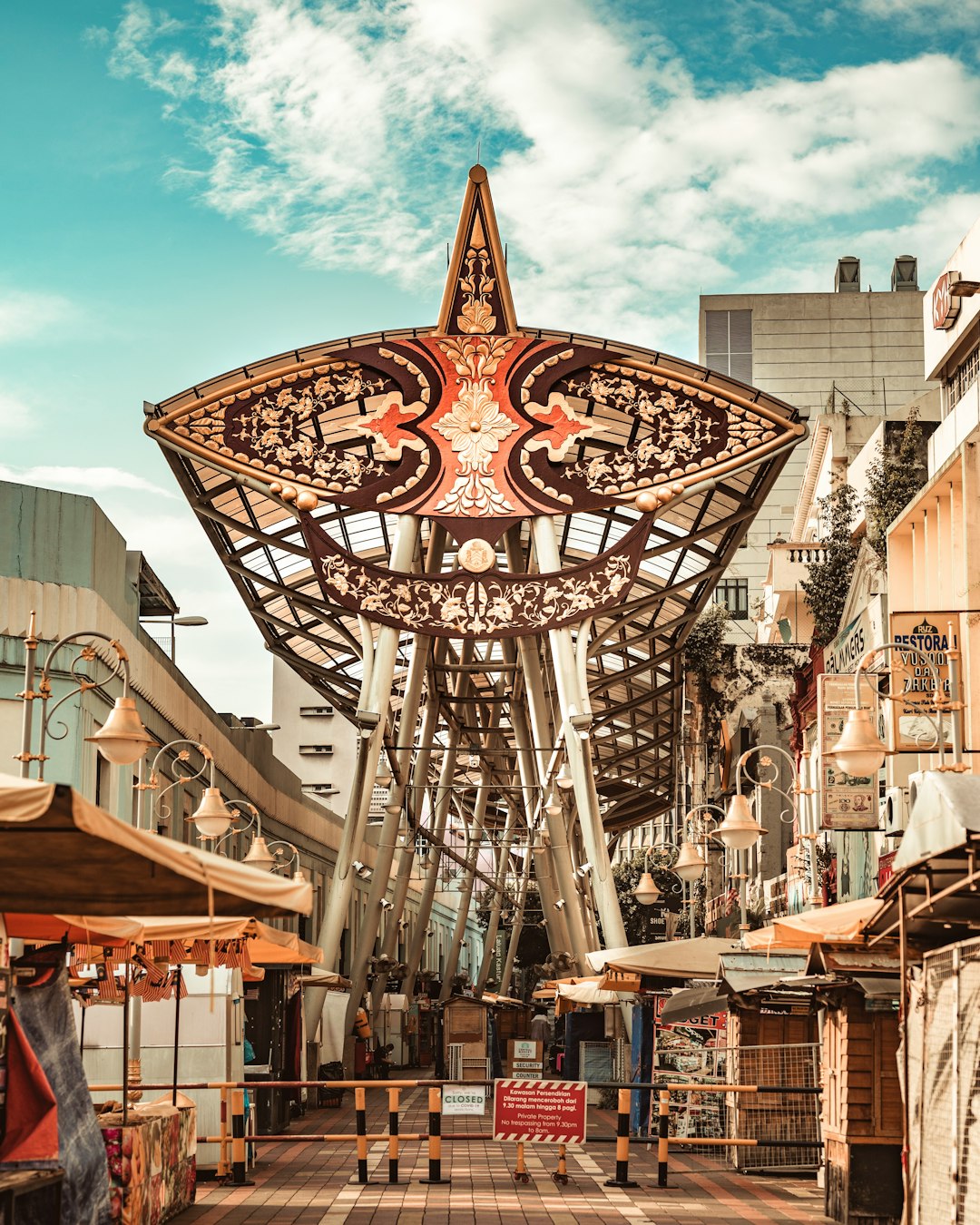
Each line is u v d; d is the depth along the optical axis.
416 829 49.41
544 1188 17.41
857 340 72.31
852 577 35.84
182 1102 16.59
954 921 12.34
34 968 11.68
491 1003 39.97
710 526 33.16
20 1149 10.41
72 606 25.38
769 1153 19.38
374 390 31.27
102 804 27.31
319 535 31.31
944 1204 10.41
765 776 48.06
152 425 30.41
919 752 21.31
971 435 23.58
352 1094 39.75
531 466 31.25
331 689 44.19
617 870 60.84
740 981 18.56
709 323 72.88
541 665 40.50
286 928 48.53
